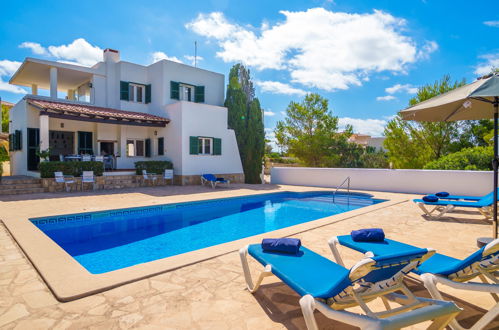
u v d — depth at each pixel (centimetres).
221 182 1483
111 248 587
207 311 266
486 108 489
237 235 689
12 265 384
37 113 1376
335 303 211
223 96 1938
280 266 270
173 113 1540
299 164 2253
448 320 196
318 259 290
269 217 891
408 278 341
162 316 256
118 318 253
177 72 1686
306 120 2147
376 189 1306
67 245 601
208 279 338
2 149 1986
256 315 260
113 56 1664
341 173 1405
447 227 605
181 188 1371
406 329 237
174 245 609
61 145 1595
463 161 1264
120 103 1633
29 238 498
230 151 1716
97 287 305
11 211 768
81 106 1453
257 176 1806
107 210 804
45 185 1172
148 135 1714
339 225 625
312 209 1011
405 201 990
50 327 238
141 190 1273
